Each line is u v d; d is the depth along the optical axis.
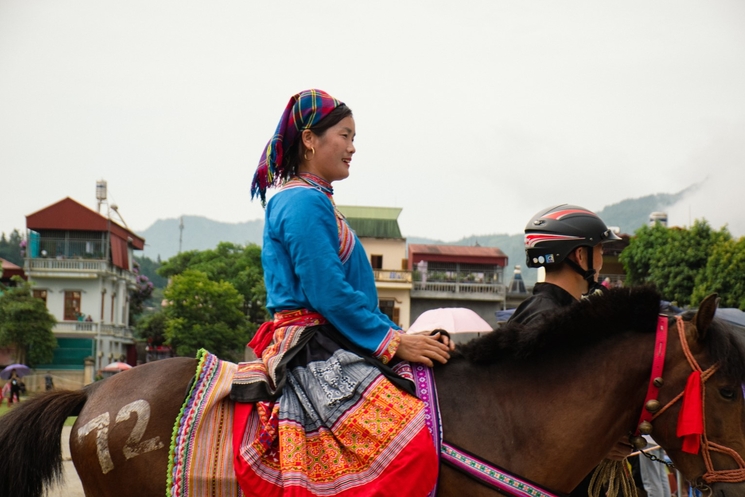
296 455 2.79
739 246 24.22
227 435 2.94
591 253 3.91
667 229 27.28
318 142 3.25
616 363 3.05
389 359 3.05
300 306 3.09
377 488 2.76
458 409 3.01
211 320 41.81
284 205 3.06
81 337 42.97
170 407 2.99
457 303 42.75
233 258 52.94
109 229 45.06
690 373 2.94
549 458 2.97
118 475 2.94
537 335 3.06
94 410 3.05
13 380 26.44
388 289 42.12
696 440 2.87
